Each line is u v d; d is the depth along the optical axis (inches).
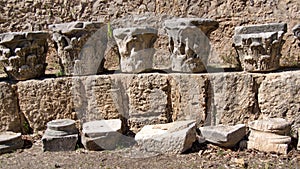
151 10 254.7
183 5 253.1
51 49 253.9
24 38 181.0
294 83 169.9
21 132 185.2
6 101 180.4
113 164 145.8
